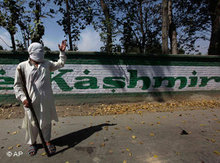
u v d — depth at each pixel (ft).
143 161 8.07
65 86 17.92
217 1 23.93
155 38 32.07
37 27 17.34
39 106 8.38
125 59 19.36
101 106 18.30
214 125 13.01
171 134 11.16
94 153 8.75
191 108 17.94
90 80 18.56
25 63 8.30
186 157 8.41
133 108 17.65
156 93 20.63
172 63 20.79
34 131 8.79
